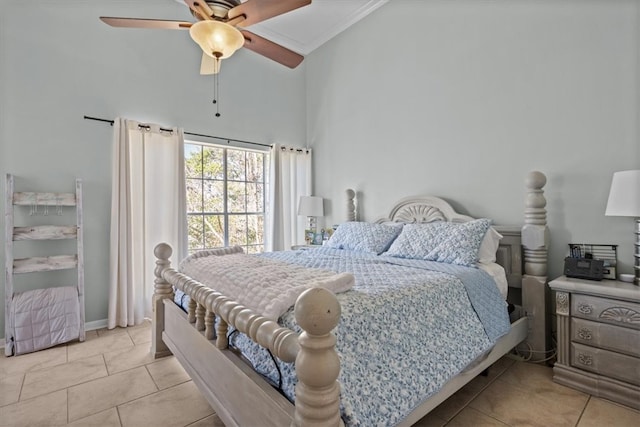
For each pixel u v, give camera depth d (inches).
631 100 80.4
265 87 168.7
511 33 101.8
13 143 105.0
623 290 68.4
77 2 116.6
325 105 173.9
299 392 34.9
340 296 53.1
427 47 125.2
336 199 167.9
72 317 105.0
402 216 128.3
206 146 153.3
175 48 138.8
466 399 71.2
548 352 88.2
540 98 95.6
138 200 124.8
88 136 118.0
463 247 88.0
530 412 66.4
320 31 162.9
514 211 101.7
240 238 164.4
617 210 71.0
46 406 69.2
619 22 82.0
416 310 57.6
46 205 109.0
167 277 82.0
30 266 102.2
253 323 43.7
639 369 66.7
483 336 68.3
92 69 119.3
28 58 107.7
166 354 93.4
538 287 87.4
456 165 116.5
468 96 112.7
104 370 85.3
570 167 90.1
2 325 102.0
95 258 118.8
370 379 44.3
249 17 80.2
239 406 49.4
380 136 144.6
